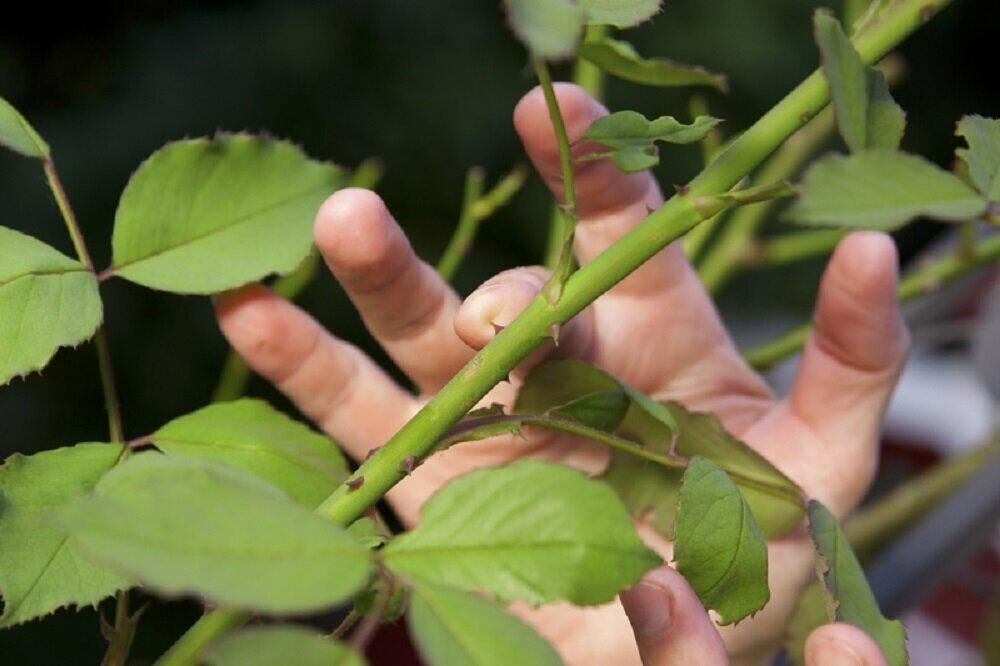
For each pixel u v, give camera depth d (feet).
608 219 1.40
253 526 0.90
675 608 1.11
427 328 1.35
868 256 1.38
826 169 0.97
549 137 1.33
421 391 1.42
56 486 1.10
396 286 1.30
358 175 1.48
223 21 4.35
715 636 1.11
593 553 0.93
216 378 3.90
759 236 3.45
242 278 1.19
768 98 4.66
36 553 1.06
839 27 1.00
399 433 1.03
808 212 0.96
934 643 2.01
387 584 0.93
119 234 1.18
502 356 1.04
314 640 0.89
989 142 1.01
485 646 0.91
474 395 1.03
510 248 4.38
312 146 4.25
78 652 3.21
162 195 1.19
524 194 4.37
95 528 0.85
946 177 0.97
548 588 0.93
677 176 4.41
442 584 0.93
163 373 3.82
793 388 1.48
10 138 1.17
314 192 1.23
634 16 0.98
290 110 4.25
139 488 0.89
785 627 1.41
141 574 0.84
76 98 4.30
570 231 1.04
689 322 1.49
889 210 0.96
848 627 1.08
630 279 1.46
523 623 0.92
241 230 1.21
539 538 0.94
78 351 3.74
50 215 3.82
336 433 1.43
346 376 1.40
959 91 5.64
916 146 5.54
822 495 1.44
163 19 4.40
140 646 3.17
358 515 1.03
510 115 4.42
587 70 1.54
